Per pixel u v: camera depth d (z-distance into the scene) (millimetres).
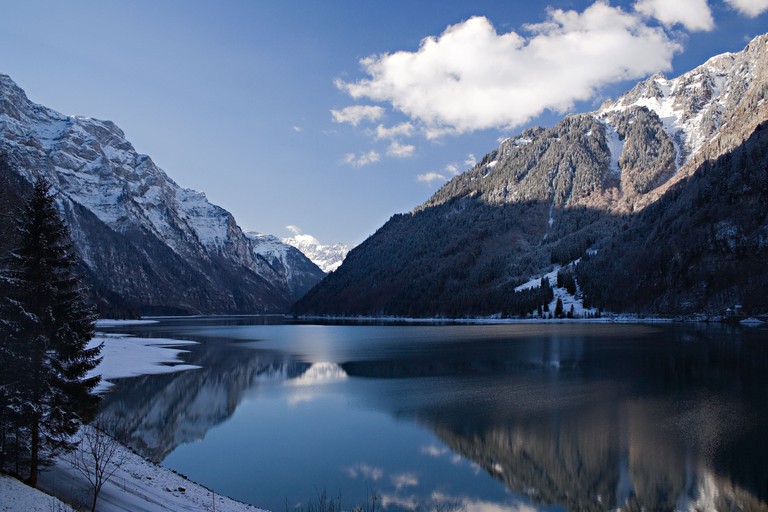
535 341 105188
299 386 56219
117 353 83375
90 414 22703
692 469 28812
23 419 18953
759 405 42812
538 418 40219
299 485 26984
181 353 89812
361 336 135500
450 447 33375
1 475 18016
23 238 20578
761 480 27203
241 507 22828
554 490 26141
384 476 28281
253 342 116250
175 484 24203
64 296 21312
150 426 39031
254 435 36438
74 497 18906
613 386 52594
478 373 63844
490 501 25172
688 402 44281
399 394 51000
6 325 18844
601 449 32406
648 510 24156
